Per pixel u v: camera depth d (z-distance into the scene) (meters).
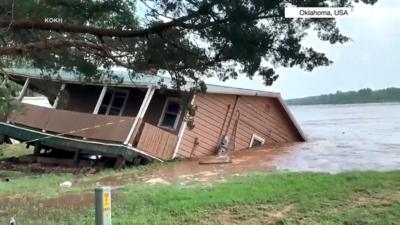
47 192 12.95
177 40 7.75
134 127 18.47
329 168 15.02
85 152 19.48
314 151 20.83
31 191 13.21
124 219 9.16
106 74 10.35
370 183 10.06
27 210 10.57
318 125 44.41
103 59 9.57
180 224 8.66
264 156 19.47
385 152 19.33
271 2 6.54
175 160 19.27
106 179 15.31
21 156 21.47
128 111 22.23
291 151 21.23
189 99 10.00
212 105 21.88
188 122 11.91
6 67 11.58
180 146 20.23
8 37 8.60
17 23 7.97
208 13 6.98
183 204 9.91
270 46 6.97
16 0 7.88
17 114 19.50
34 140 20.33
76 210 10.38
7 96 11.70
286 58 7.08
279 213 8.72
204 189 11.59
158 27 7.59
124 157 18.34
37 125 20.47
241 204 9.51
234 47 7.02
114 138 18.66
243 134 23.98
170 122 20.75
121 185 13.81
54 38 8.59
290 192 10.02
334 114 75.88
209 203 9.74
